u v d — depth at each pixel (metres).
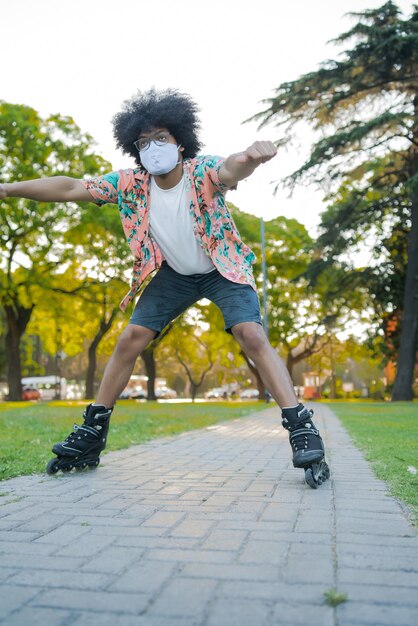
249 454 5.78
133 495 3.54
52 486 3.88
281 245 39.72
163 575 2.07
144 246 4.17
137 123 3.94
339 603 1.80
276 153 3.65
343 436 7.71
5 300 31.98
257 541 2.49
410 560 2.22
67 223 30.44
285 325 39.84
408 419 11.77
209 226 4.01
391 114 20.62
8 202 29.67
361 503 3.25
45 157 29.66
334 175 23.20
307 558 2.25
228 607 1.78
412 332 26.31
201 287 4.24
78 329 42.31
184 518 2.92
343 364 73.19
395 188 27.53
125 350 4.34
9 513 3.07
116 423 9.84
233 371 68.94
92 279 33.12
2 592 1.92
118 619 1.70
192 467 4.81
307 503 3.25
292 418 3.86
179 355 54.72
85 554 2.33
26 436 7.41
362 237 28.20
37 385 66.50
